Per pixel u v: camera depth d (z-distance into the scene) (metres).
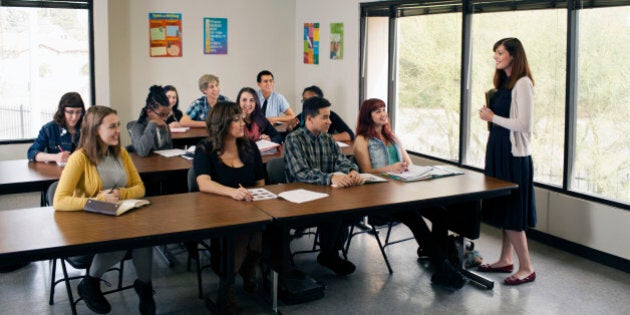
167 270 4.04
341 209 3.00
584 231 4.32
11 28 6.15
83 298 3.08
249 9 7.38
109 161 3.15
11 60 6.21
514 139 3.73
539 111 4.69
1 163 3.96
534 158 4.79
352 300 3.58
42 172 3.71
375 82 6.41
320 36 7.09
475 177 3.86
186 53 7.13
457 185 3.62
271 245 3.13
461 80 5.29
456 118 5.47
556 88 4.52
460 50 5.31
